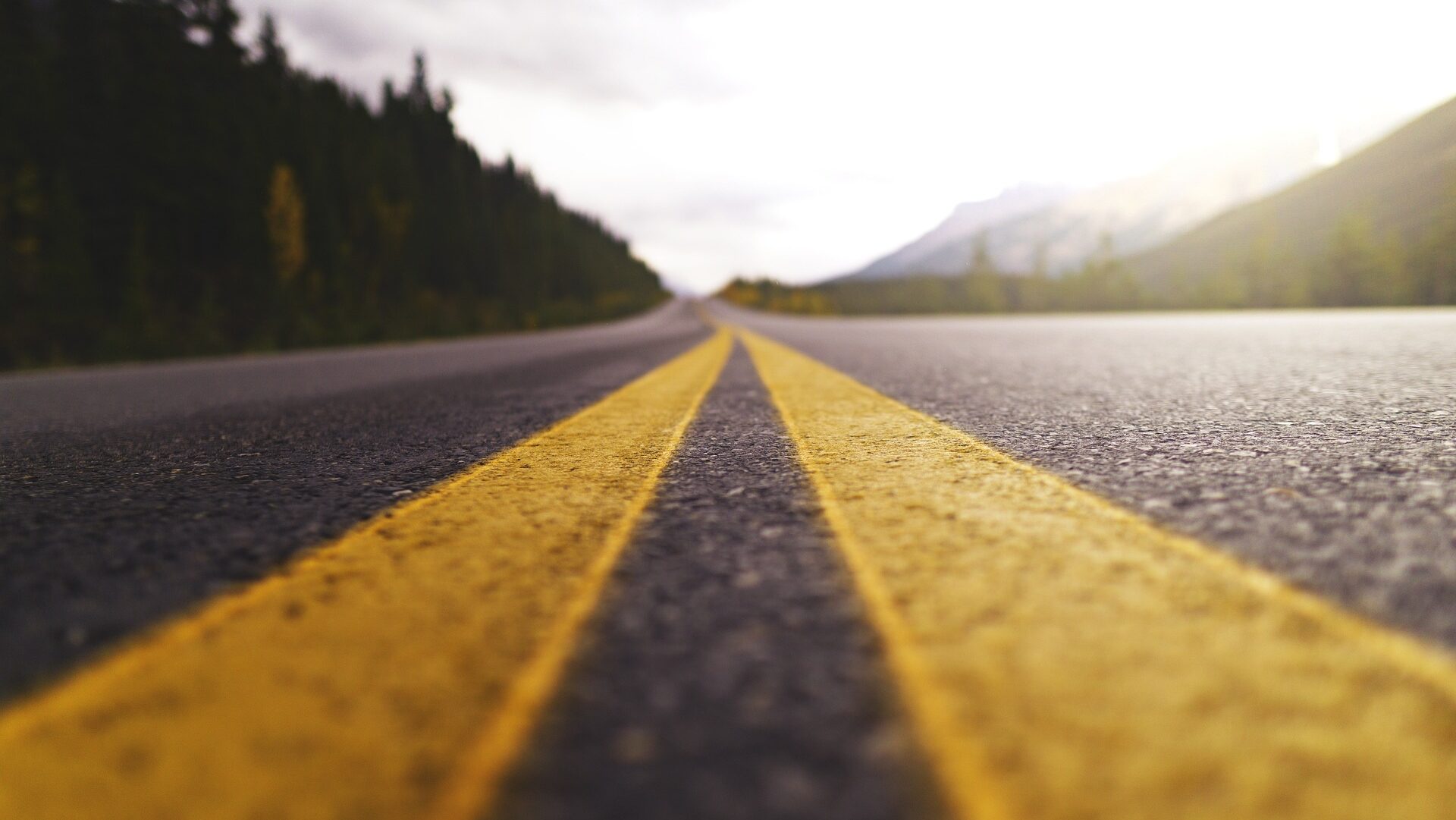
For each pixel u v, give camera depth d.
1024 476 3.03
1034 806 0.94
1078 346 14.22
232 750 1.12
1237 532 2.14
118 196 38.41
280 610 1.69
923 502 2.62
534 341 34.44
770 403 6.35
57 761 1.10
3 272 24.84
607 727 1.16
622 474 3.36
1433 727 1.09
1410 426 3.94
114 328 23.62
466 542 2.27
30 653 1.48
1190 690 1.21
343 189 65.31
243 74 54.84
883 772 1.02
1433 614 1.51
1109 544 2.04
